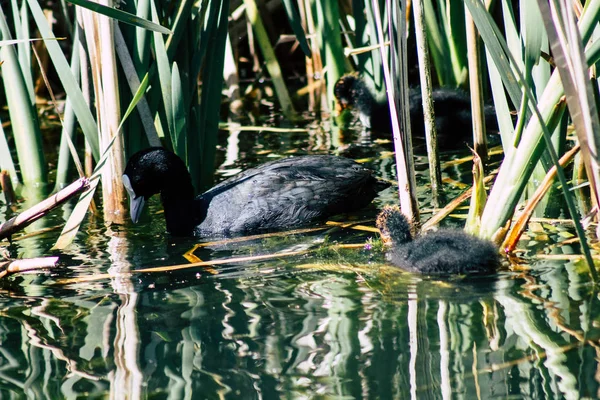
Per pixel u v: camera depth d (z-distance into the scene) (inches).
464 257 330.6
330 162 465.1
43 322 303.4
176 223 433.4
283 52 872.9
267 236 416.5
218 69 474.6
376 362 259.4
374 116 636.7
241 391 245.6
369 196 463.8
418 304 303.4
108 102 435.8
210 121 486.6
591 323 276.8
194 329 291.1
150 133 456.1
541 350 260.7
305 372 254.8
